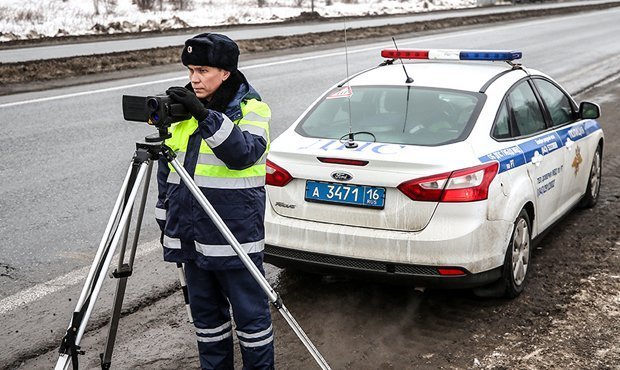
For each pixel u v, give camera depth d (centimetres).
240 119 309
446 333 416
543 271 504
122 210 285
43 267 526
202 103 316
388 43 2245
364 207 420
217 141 286
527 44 2200
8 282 498
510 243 440
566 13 3828
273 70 1614
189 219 313
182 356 397
